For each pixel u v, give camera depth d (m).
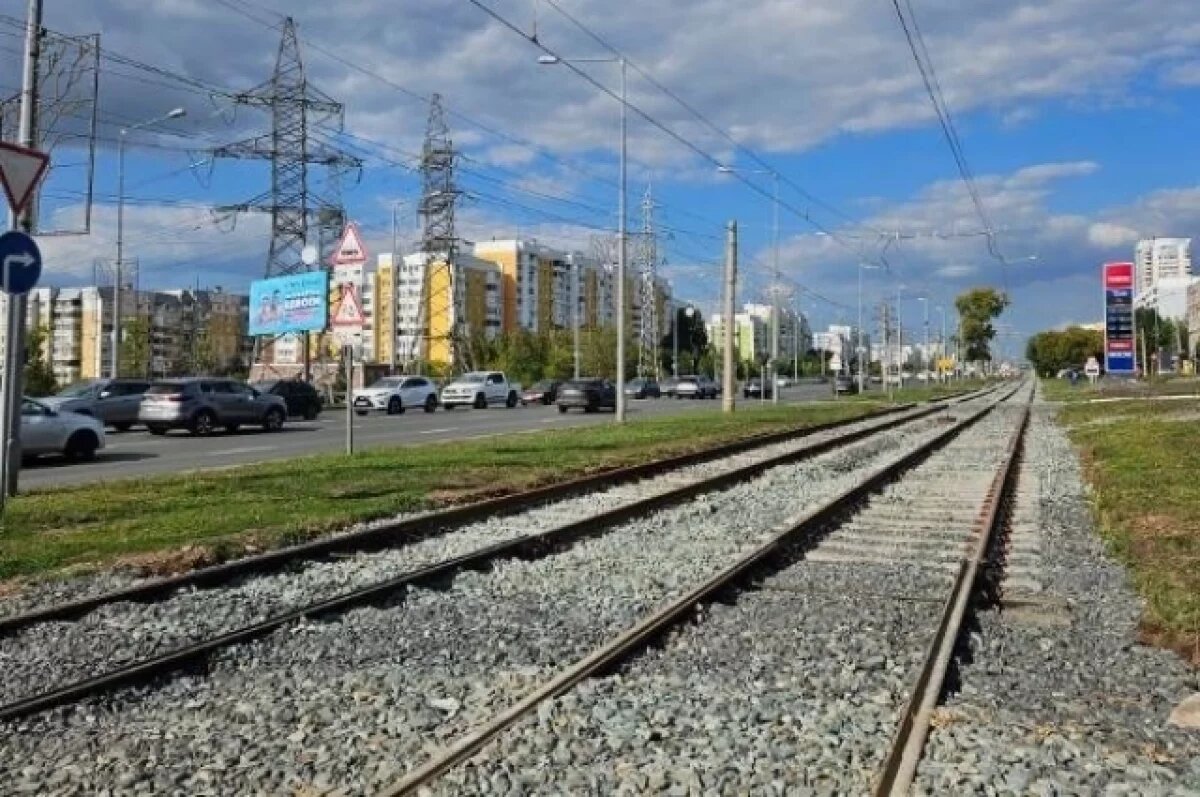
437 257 91.00
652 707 6.61
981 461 25.12
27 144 15.36
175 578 9.97
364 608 9.34
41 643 8.20
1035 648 8.34
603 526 14.32
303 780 5.46
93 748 5.98
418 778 5.35
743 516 15.51
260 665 7.65
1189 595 9.70
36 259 12.52
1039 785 5.38
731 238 51.00
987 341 150.25
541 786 5.35
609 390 56.12
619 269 40.09
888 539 13.48
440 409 59.97
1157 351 150.00
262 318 67.38
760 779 5.46
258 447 29.12
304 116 66.44
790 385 134.88
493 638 8.36
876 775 5.51
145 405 35.16
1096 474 20.89
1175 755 5.96
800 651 8.04
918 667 7.61
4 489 13.66
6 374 13.94
